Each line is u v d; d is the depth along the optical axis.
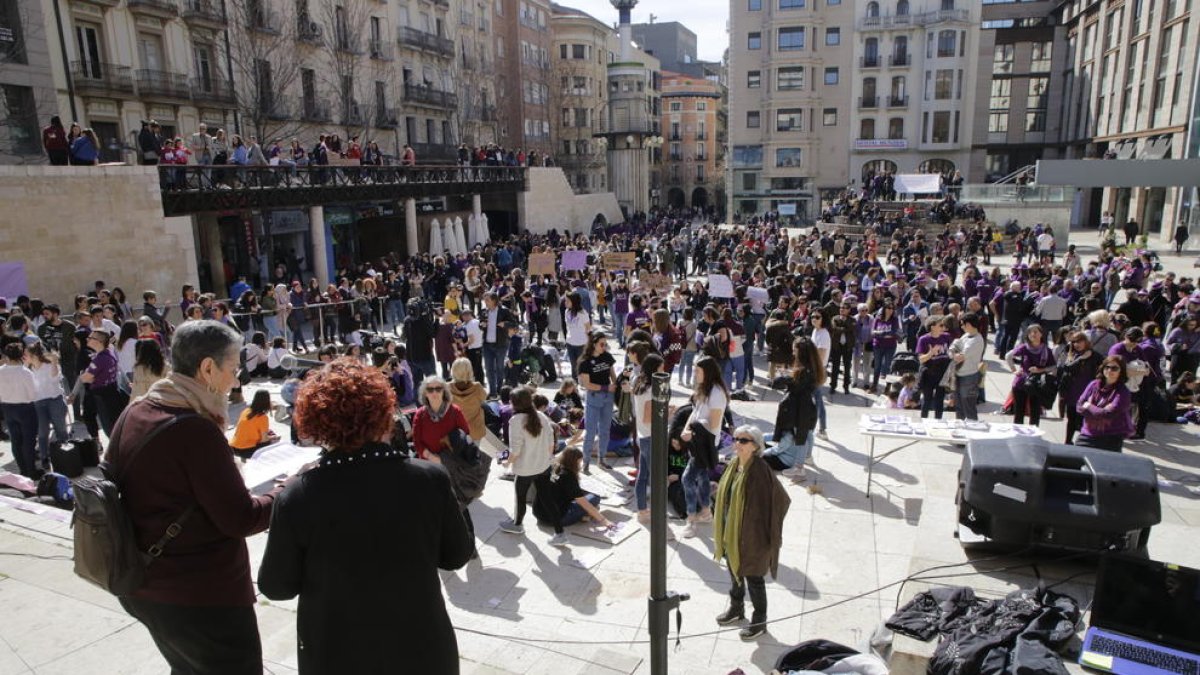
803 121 62.06
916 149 61.22
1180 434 10.00
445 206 35.16
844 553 6.98
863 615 5.95
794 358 8.26
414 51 44.09
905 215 41.28
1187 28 38.84
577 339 14.01
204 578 2.88
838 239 33.41
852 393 13.75
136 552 2.78
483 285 20.36
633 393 7.86
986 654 4.27
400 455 2.59
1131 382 9.51
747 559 5.50
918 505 8.02
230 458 2.90
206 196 20.81
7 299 15.45
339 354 11.08
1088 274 20.61
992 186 42.19
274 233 25.23
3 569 5.68
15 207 16.16
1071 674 4.12
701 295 17.81
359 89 39.47
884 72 60.84
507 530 7.50
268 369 14.76
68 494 8.07
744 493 5.50
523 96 61.09
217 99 30.19
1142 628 4.21
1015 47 64.50
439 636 2.59
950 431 7.79
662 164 91.94
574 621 5.95
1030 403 9.57
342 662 2.47
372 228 35.28
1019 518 5.21
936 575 5.37
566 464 7.58
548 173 43.41
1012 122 65.62
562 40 70.12
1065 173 28.70
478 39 52.38
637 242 34.31
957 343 9.77
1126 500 5.02
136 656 4.60
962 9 58.94
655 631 3.59
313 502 2.44
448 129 48.66
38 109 23.84
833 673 4.50
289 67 33.34
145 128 19.25
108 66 26.28
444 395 6.72
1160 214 43.06
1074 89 60.47
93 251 17.62
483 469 6.89
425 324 13.36
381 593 2.46
